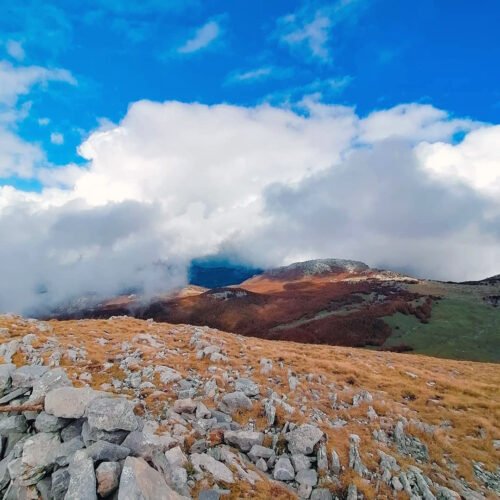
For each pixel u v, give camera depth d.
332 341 142.25
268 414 20.58
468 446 21.94
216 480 14.04
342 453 17.88
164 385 23.56
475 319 154.62
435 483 17.28
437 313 165.50
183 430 17.03
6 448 14.61
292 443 17.80
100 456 12.03
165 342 36.09
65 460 12.74
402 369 37.94
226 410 21.03
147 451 13.09
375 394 28.69
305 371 31.75
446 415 25.80
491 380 41.66
